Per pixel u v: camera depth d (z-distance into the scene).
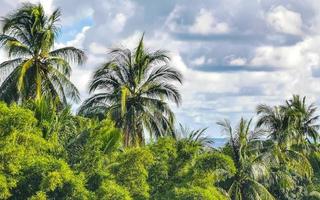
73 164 24.75
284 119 54.72
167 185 27.41
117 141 26.77
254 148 44.12
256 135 43.06
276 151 45.62
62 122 27.25
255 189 40.50
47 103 28.94
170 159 28.09
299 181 57.41
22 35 35.56
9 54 35.28
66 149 25.06
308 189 55.75
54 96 35.66
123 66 39.00
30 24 35.34
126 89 36.59
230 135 41.69
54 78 35.91
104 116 38.16
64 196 21.64
